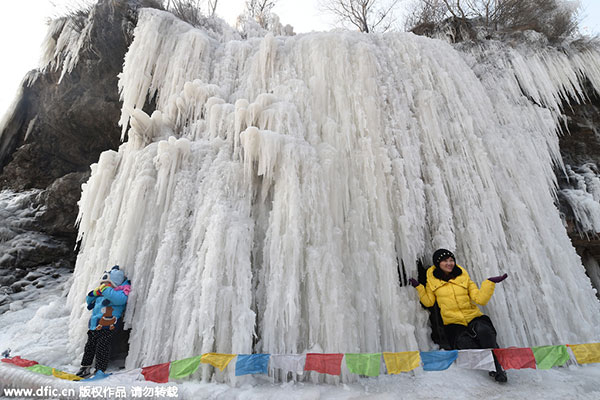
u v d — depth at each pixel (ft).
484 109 18.51
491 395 8.87
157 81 19.19
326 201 13.01
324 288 11.39
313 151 14.07
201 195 13.20
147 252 12.43
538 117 20.76
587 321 13.47
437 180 15.10
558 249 14.74
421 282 13.19
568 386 9.34
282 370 10.07
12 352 12.21
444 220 14.21
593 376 10.09
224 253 11.51
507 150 16.90
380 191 14.05
